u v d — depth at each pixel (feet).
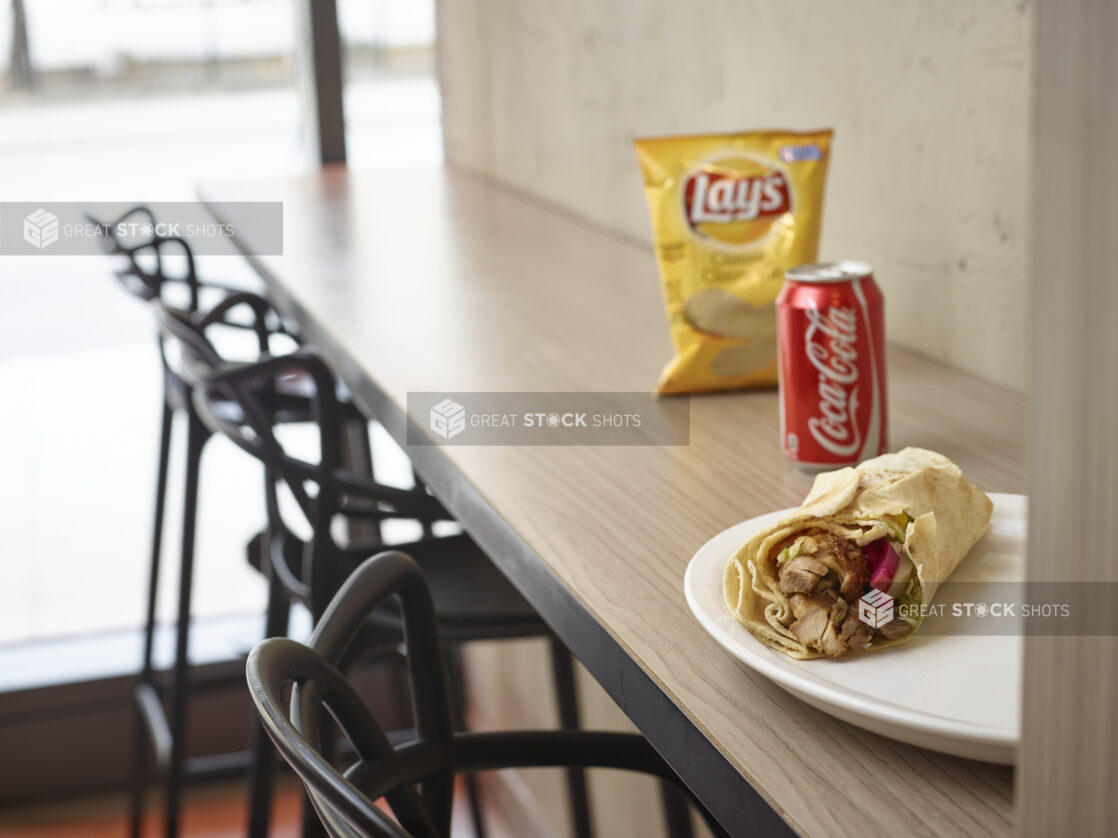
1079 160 0.96
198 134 10.43
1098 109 0.94
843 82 4.41
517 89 8.26
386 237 6.49
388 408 3.72
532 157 8.10
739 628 1.98
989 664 1.86
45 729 8.98
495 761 2.66
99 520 10.62
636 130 6.43
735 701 1.90
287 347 7.92
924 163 3.95
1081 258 0.98
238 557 10.37
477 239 6.44
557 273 5.49
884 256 4.25
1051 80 0.97
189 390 6.08
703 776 1.87
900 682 1.82
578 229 6.84
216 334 10.62
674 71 5.94
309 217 7.20
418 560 4.53
